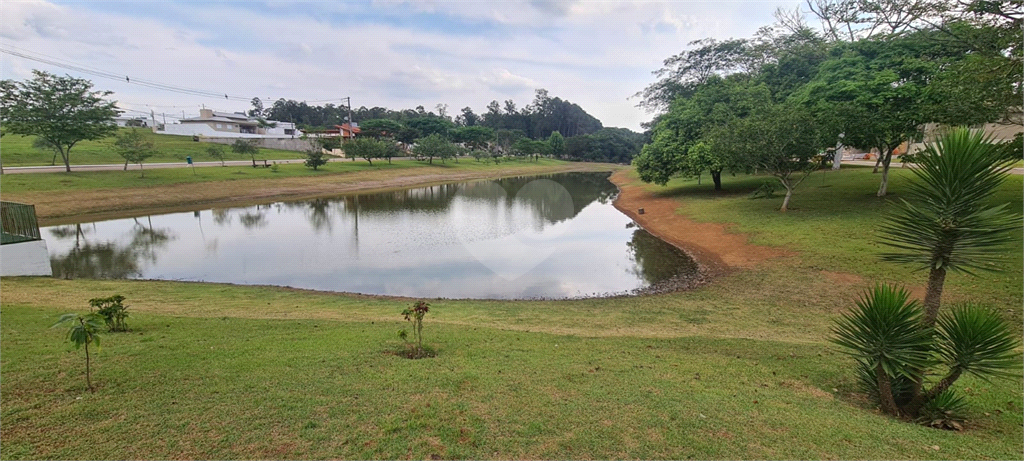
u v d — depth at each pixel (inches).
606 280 510.9
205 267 571.5
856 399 186.9
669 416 158.4
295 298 417.7
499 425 148.3
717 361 234.5
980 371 154.3
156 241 737.6
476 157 2837.1
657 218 922.1
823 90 794.2
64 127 1182.3
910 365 155.6
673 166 1186.6
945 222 152.4
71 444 128.9
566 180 1781.5
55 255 635.5
